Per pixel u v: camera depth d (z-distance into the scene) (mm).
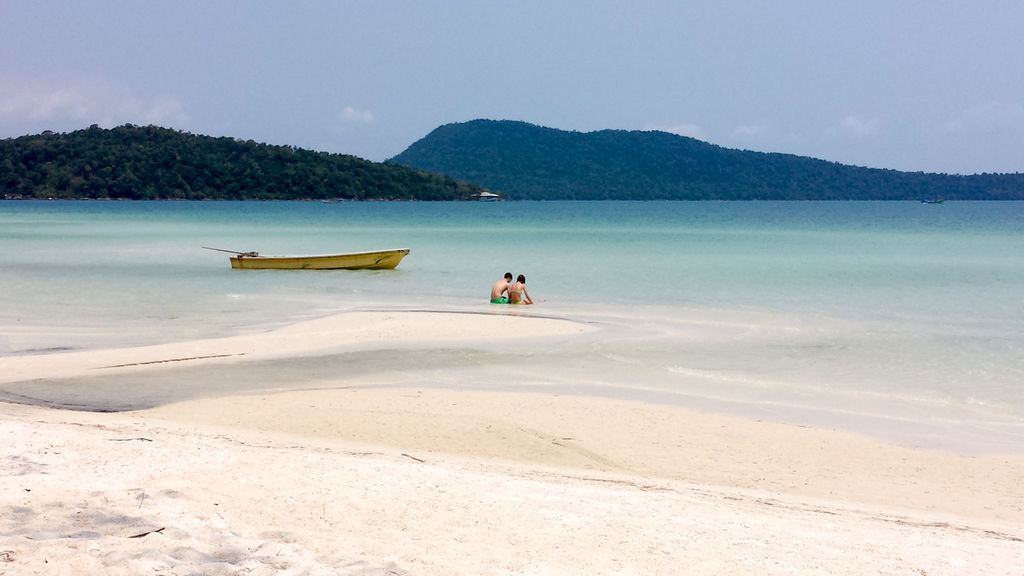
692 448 10859
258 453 8625
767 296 27547
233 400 13070
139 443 8750
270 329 20656
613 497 7672
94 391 13664
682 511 7273
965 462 10469
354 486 7355
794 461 10391
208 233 72875
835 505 8383
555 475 8961
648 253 48594
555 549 5887
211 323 21609
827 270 37031
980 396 14102
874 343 18828
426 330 20172
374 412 12328
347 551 5594
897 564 5957
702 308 24531
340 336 19297
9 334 19609
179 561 5125
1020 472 10078
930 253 48094
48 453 8047
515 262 41594
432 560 5434
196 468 7738
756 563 5805
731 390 14367
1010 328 20953
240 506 6559
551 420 12047
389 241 62594
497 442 10914
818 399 13820
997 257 44844
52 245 53719
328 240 63625
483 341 18812
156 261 40875
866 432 11820
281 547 5492
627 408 12875
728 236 70312
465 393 13758
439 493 7281
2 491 6566
